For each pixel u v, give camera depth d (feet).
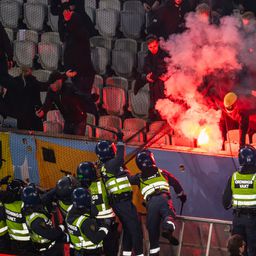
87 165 121.49
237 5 181.37
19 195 123.44
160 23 168.96
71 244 121.60
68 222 115.34
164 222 119.85
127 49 177.06
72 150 142.51
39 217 118.32
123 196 122.93
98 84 168.04
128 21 181.16
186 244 131.13
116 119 158.20
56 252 122.93
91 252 115.75
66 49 162.71
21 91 155.43
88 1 184.75
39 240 121.08
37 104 155.12
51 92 152.66
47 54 173.06
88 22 173.17
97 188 123.13
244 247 121.19
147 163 123.95
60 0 167.53
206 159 143.13
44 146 142.31
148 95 163.22
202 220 129.80
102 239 114.73
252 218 121.70
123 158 123.65
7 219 123.54
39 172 141.69
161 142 149.59
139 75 163.53
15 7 179.42
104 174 123.44
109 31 180.96
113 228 124.67
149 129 155.74
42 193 126.93
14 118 154.61
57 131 152.97
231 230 128.26
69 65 162.40
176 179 129.29
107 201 123.44
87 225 114.11
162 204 122.11
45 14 180.86
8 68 160.56
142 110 163.12
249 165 122.11
